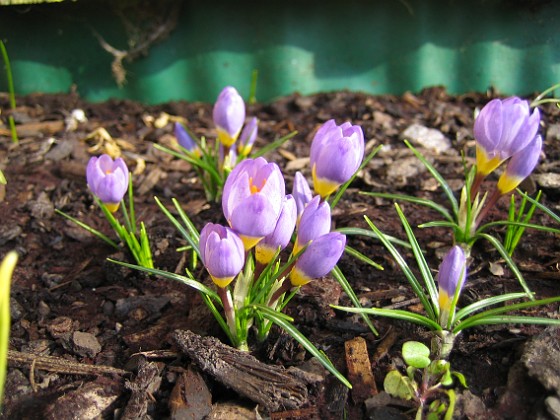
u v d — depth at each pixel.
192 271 0.32
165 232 0.36
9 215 0.38
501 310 0.25
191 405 0.24
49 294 0.31
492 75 0.51
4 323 0.18
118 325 0.29
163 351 0.27
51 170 0.43
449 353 0.26
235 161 0.38
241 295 0.26
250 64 0.53
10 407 0.25
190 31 0.52
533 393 0.24
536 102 0.36
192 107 0.53
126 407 0.24
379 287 0.31
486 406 0.24
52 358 0.27
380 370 0.26
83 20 0.51
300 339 0.24
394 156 0.43
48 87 0.54
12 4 0.49
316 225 0.24
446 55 0.52
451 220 0.32
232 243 0.22
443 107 0.50
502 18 0.49
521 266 0.31
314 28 0.52
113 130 0.49
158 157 0.45
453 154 0.43
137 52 0.52
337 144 0.26
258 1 0.51
